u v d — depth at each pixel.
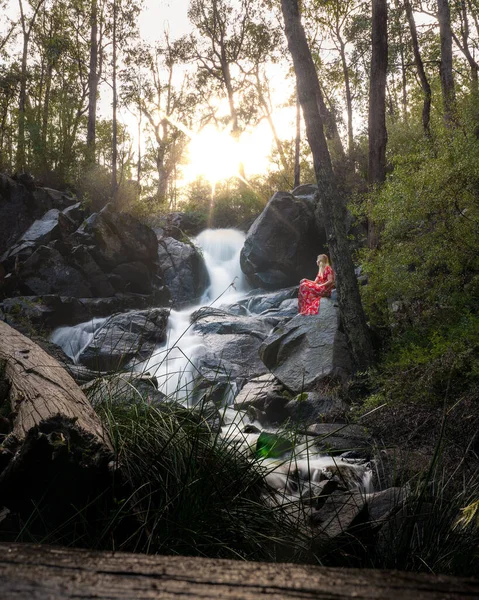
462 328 7.90
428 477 3.25
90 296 19.20
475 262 8.68
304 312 12.05
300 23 11.66
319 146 11.39
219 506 2.92
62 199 23.05
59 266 18.92
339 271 11.09
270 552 2.88
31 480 2.48
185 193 37.00
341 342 11.07
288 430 3.74
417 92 24.94
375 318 11.40
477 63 27.03
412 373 7.91
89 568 0.80
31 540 2.55
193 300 24.06
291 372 10.84
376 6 13.19
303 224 23.53
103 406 3.60
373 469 5.59
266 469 3.40
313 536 3.01
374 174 12.90
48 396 3.01
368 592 0.73
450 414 6.59
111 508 2.56
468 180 8.42
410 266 10.86
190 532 2.69
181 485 2.89
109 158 31.66
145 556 0.85
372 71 13.21
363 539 3.33
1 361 3.59
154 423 3.41
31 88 33.50
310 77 11.53
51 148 26.55
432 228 9.16
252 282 24.20
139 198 28.36
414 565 3.08
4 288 18.11
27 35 30.81
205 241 28.41
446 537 3.26
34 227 20.48
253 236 23.62
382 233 10.24
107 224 20.45
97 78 31.92
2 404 3.55
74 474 2.47
